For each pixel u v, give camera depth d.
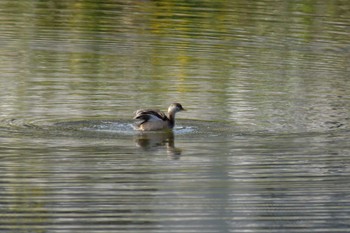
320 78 60.50
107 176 41.72
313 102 54.62
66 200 39.00
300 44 70.06
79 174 41.78
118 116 50.91
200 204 39.03
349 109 53.31
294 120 50.88
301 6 82.44
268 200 39.53
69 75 59.25
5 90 55.00
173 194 39.94
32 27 72.75
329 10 81.19
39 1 82.38
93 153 44.53
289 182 41.66
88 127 48.69
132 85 57.44
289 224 37.50
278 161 44.16
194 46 68.69
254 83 58.69
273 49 68.31
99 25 74.31
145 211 38.06
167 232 36.31
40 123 49.03
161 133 47.94
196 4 82.44
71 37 70.19
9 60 62.59
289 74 61.28
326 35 72.94
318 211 38.81
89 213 37.78
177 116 51.00
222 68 62.44
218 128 49.16
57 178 41.28
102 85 57.12
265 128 49.28
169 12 79.25
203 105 53.41
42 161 43.28
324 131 48.94
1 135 46.69
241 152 45.28
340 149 45.97
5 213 37.66
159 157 44.34
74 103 52.97
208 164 43.56
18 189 39.91
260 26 75.19
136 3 82.56
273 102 54.38
